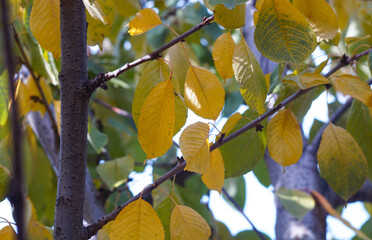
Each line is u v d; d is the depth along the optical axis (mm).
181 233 858
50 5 892
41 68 1120
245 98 880
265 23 856
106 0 900
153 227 841
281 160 926
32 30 893
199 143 838
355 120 1036
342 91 933
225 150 989
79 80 862
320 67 930
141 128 858
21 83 1103
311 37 854
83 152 859
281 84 925
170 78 862
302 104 960
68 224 844
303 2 897
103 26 908
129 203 847
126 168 1190
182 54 1135
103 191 1194
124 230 838
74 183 853
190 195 1091
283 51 857
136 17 865
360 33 1223
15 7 875
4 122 983
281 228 1223
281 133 930
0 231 851
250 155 993
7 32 642
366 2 1202
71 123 858
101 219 853
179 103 889
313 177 1251
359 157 941
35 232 922
